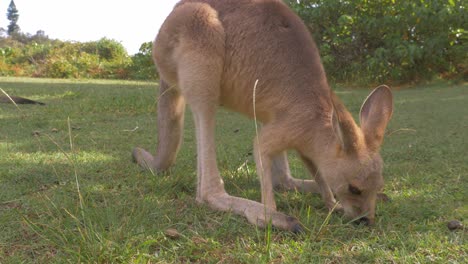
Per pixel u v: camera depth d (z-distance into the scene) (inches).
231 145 97.8
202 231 52.5
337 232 52.0
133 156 82.0
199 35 62.3
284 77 60.0
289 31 62.4
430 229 52.7
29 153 87.4
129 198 62.8
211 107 63.2
